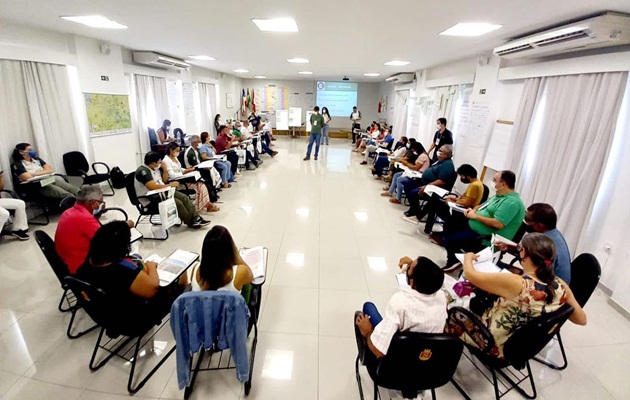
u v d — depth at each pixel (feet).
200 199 14.12
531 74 12.23
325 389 6.01
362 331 5.27
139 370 6.24
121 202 15.81
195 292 4.94
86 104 15.79
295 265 10.42
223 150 21.31
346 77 37.81
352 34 12.60
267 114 45.55
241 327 5.11
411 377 4.69
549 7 8.13
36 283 8.86
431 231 13.19
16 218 11.30
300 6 9.11
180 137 24.88
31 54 12.84
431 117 23.44
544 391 6.12
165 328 7.37
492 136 15.12
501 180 8.95
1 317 7.50
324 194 18.39
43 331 7.11
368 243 12.25
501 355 5.34
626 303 8.38
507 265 8.01
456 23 10.28
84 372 6.14
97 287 5.42
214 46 17.06
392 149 25.66
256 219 14.29
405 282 5.76
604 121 9.03
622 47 8.84
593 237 9.77
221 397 5.77
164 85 23.75
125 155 18.98
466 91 18.65
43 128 13.74
